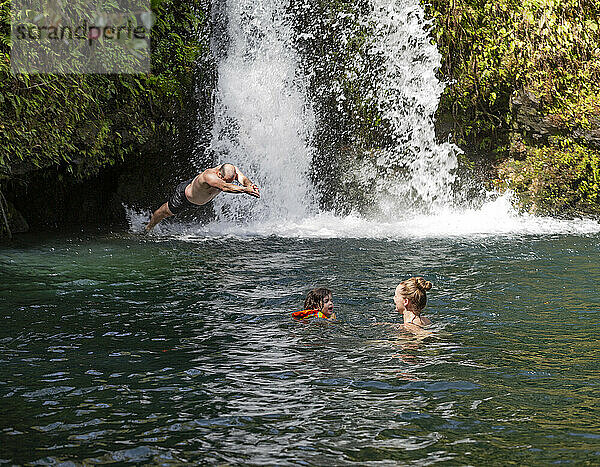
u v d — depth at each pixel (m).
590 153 16.41
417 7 17.28
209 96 15.98
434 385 5.68
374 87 17.55
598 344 6.77
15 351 6.54
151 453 4.47
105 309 8.08
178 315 7.84
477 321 7.60
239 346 6.72
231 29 16.42
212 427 4.87
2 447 4.55
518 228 14.73
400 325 7.43
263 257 11.41
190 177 16.06
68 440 4.66
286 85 17.05
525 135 16.95
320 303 7.79
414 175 17.22
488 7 17.06
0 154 12.23
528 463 4.30
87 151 13.63
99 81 13.60
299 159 17.05
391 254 11.67
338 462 4.33
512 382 5.74
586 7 16.97
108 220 15.48
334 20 17.30
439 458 4.38
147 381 5.77
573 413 5.10
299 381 5.78
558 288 9.16
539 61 16.84
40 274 9.94
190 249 12.16
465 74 17.33
